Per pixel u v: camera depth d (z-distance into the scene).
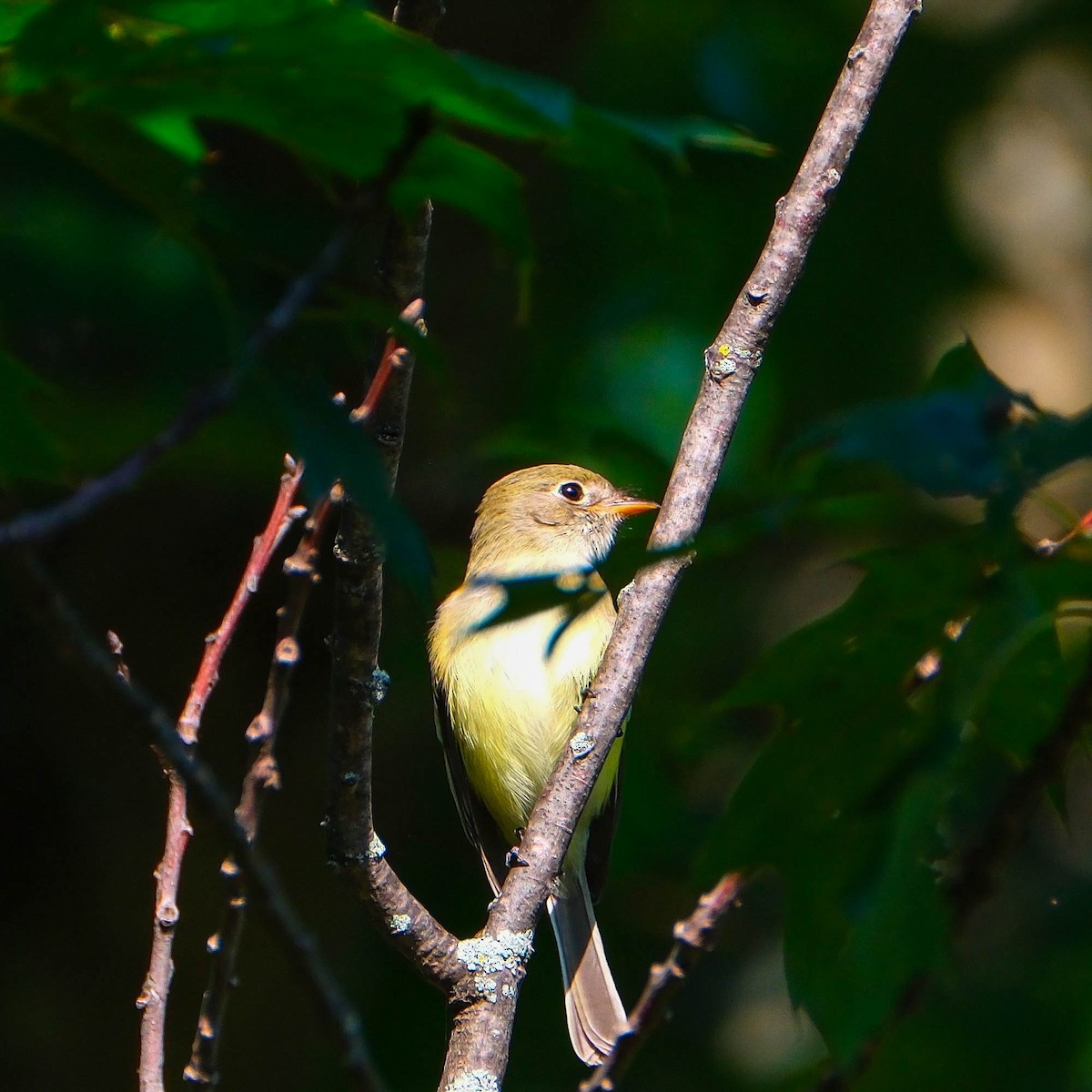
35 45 3.56
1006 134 17.59
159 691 11.88
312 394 3.80
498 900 6.39
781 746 5.38
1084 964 8.66
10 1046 11.09
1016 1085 8.34
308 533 6.86
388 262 5.66
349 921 12.24
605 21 15.59
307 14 3.51
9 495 3.80
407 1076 11.74
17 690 11.72
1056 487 9.87
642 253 15.35
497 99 3.74
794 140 15.60
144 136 3.79
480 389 14.29
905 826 4.79
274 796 12.10
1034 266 17.27
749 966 13.44
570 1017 9.73
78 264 3.91
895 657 5.15
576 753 6.49
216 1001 6.39
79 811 11.66
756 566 13.07
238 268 4.06
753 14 15.95
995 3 17.33
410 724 12.99
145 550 11.95
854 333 16.03
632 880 12.58
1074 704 5.43
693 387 15.10
